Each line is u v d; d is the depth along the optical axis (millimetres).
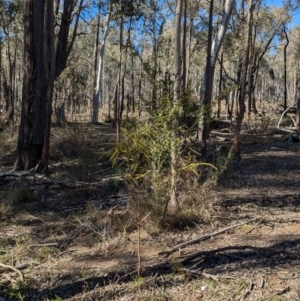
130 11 18281
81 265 4258
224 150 10188
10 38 26125
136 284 3648
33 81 9492
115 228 5203
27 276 4059
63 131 13102
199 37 24469
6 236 5312
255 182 7695
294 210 5863
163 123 4641
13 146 13391
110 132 17016
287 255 4129
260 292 3434
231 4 11828
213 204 5969
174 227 5145
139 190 5305
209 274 3758
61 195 7289
